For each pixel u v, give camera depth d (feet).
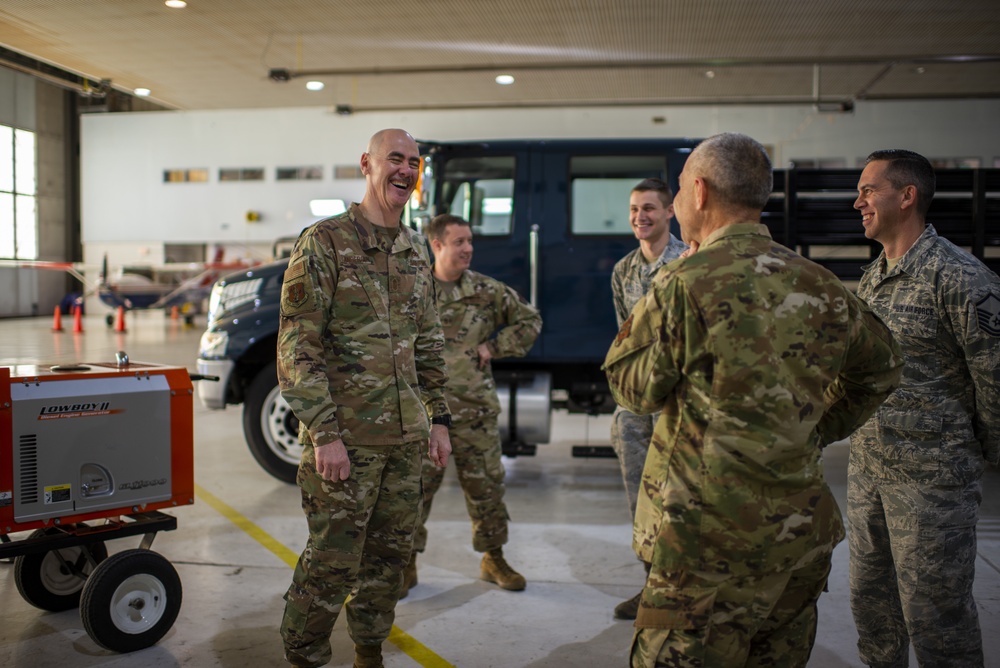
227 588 11.09
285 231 73.56
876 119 59.62
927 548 6.76
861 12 32.94
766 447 4.98
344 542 7.51
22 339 50.01
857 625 7.71
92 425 8.98
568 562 12.32
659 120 62.64
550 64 40.68
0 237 70.18
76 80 43.86
